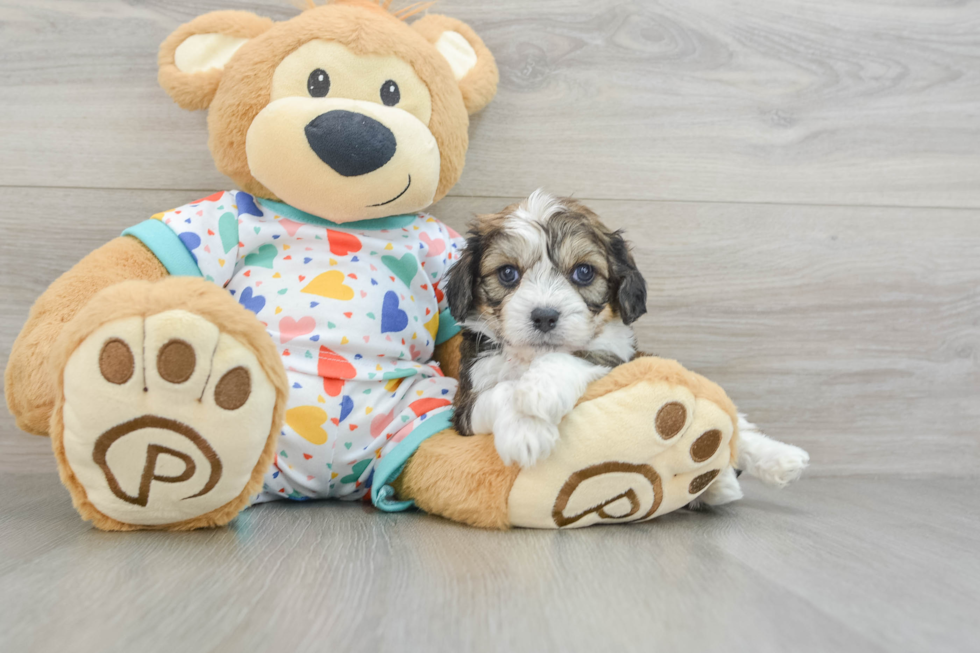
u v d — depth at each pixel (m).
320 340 1.89
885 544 1.59
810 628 1.03
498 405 1.62
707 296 2.58
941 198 2.66
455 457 1.71
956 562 1.44
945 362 2.67
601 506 1.66
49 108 2.31
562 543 1.53
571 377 1.60
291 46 1.88
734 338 2.59
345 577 1.23
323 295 1.94
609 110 2.51
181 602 1.07
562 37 2.48
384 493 1.84
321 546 1.45
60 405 1.41
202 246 1.90
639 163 2.54
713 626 1.02
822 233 2.62
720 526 1.75
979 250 2.68
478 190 2.49
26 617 1.00
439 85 2.01
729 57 2.55
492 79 2.26
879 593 1.22
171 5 2.33
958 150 2.66
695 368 2.58
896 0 2.60
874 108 2.62
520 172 2.50
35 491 2.04
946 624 1.07
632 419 1.59
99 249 1.83
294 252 2.00
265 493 1.90
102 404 1.35
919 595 1.21
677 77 2.53
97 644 0.91
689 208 2.56
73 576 1.20
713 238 2.57
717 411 1.66
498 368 1.80
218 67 2.01
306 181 1.86
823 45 2.59
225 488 1.49
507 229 1.83
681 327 2.57
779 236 2.60
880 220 2.64
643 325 2.56
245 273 1.97
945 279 2.67
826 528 1.75
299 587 1.16
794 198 2.60
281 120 1.82
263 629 0.97
